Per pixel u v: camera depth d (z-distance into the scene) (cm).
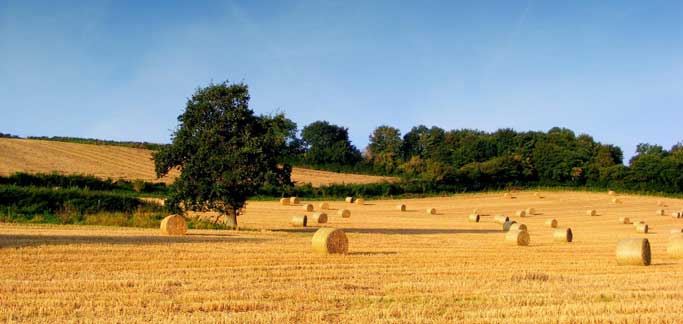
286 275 1705
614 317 1216
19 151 7181
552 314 1244
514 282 1630
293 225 4106
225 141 3556
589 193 9038
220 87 3603
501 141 12112
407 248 2541
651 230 4741
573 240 3381
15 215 3553
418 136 14200
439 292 1470
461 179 9012
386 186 8019
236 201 3525
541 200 8019
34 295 1334
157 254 2036
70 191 3991
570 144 11269
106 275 1620
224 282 1546
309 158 11225
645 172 9525
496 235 3562
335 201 7062
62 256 1919
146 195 5788
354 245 2630
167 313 1198
